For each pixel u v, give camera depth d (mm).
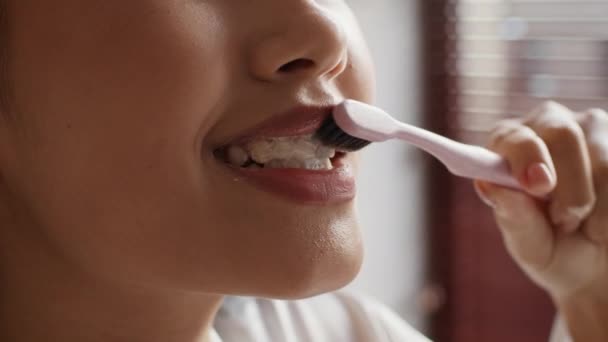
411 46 971
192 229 357
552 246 482
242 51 356
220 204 360
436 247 1055
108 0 348
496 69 967
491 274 1030
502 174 439
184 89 347
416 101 990
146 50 346
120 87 347
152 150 350
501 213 476
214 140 360
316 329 527
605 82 899
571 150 454
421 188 1032
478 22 969
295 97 364
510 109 963
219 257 359
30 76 355
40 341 398
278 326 515
